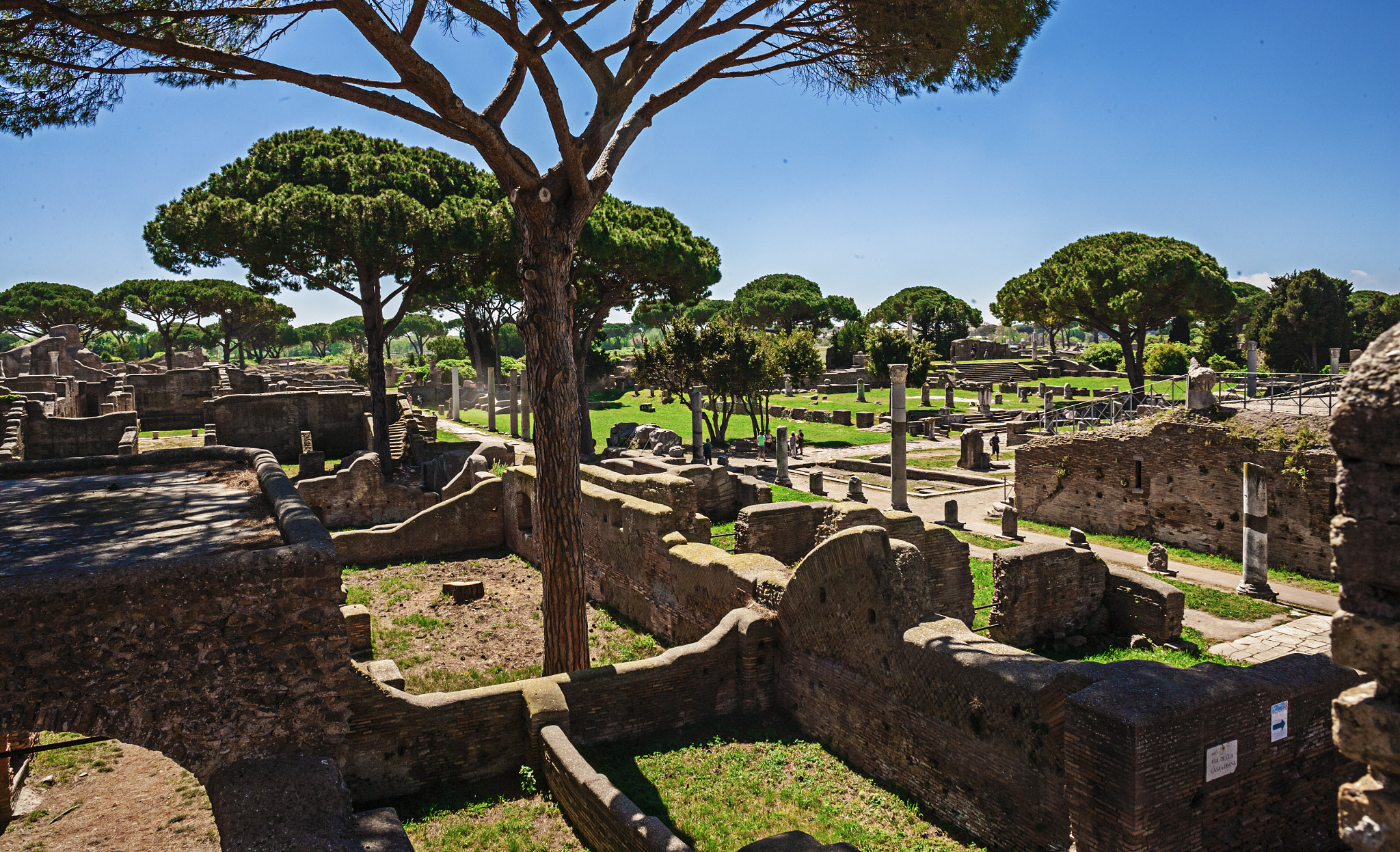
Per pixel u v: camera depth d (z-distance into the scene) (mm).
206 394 46688
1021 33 11523
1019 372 74812
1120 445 24094
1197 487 22031
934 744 9516
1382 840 3348
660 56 11602
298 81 9711
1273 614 16422
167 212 27109
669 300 40219
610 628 16500
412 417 41625
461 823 9281
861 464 37312
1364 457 3467
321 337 125250
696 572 14398
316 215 27703
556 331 11961
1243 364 62312
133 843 8945
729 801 9766
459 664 14383
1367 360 3484
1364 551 3457
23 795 9953
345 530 26562
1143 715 6734
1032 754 8258
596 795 8484
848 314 106750
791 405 62438
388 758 9844
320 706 7152
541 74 10664
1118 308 44469
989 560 20875
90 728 6473
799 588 11758
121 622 6547
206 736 6805
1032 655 8969
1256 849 7426
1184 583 18734
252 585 6914
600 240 33031
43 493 10227
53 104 11219
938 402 61844
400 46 9523
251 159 31031
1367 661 3455
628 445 42844
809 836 7465
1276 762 7527
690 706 11898
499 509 23141
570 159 11266
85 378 60844
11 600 6250
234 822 6375
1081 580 15086
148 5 10227
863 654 10617
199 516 9000
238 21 11125
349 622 14672
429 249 29328
